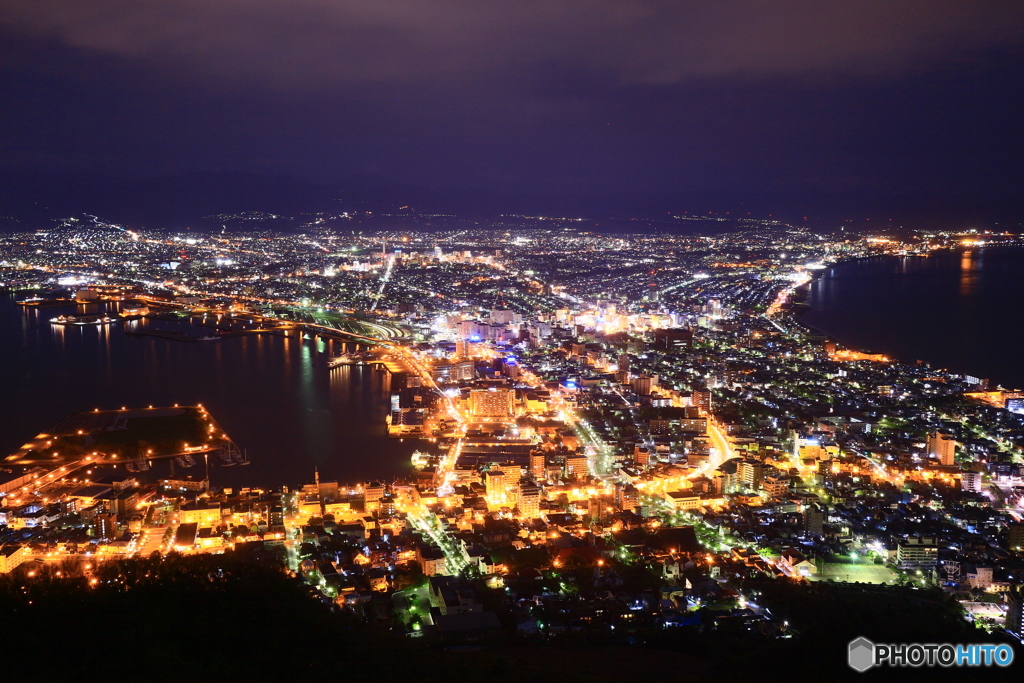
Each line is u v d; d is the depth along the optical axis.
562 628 167.12
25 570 168.62
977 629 157.50
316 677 121.75
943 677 126.50
